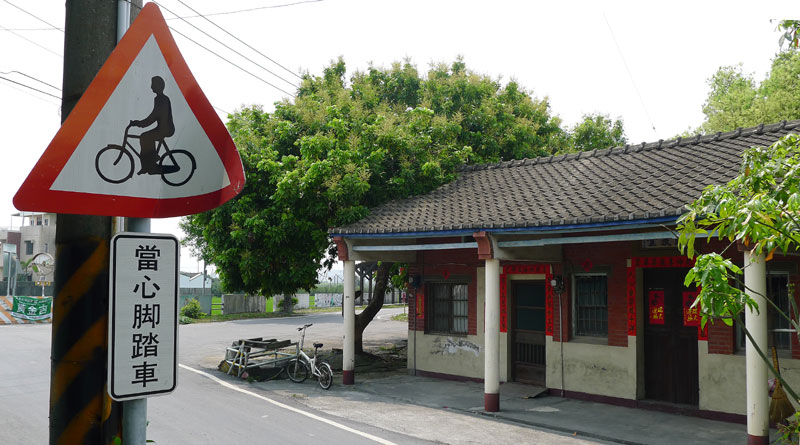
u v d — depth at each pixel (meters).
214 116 2.77
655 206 8.43
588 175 11.69
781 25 3.82
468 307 13.41
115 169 2.61
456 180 14.72
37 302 29.86
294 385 12.95
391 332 25.52
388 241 13.66
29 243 51.50
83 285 2.68
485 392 10.27
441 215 11.83
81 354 2.66
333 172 13.61
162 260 2.76
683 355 10.26
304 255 14.34
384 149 14.26
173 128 2.72
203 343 21.22
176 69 2.74
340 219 13.41
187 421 9.34
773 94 23.61
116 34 2.84
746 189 3.73
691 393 10.12
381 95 18.83
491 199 12.10
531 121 18.34
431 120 15.88
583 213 9.21
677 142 11.72
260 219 13.65
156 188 2.68
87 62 2.77
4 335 22.72
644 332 10.73
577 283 11.74
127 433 2.67
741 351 9.47
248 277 14.02
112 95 2.62
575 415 9.98
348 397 11.60
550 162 13.70
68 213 2.52
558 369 11.68
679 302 10.34
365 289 53.12
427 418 9.82
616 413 10.12
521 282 12.77
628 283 10.73
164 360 2.74
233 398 11.34
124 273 2.67
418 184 14.50
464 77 18.34
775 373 3.26
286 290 14.78
